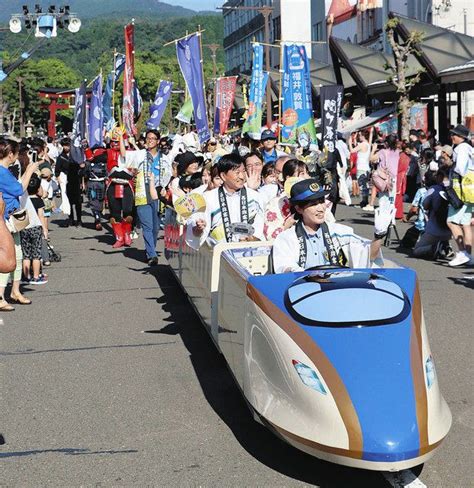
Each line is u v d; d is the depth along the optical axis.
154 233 13.01
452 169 12.16
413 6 38.16
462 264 12.46
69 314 9.77
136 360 7.79
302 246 6.39
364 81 31.36
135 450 5.64
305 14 61.47
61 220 20.88
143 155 12.62
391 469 4.57
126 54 14.89
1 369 7.59
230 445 5.69
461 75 24.16
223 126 26.05
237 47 90.12
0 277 9.95
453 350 7.81
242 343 5.84
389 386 4.81
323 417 4.76
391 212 6.36
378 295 5.39
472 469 5.19
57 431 6.03
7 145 9.61
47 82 154.38
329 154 16.19
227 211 7.78
